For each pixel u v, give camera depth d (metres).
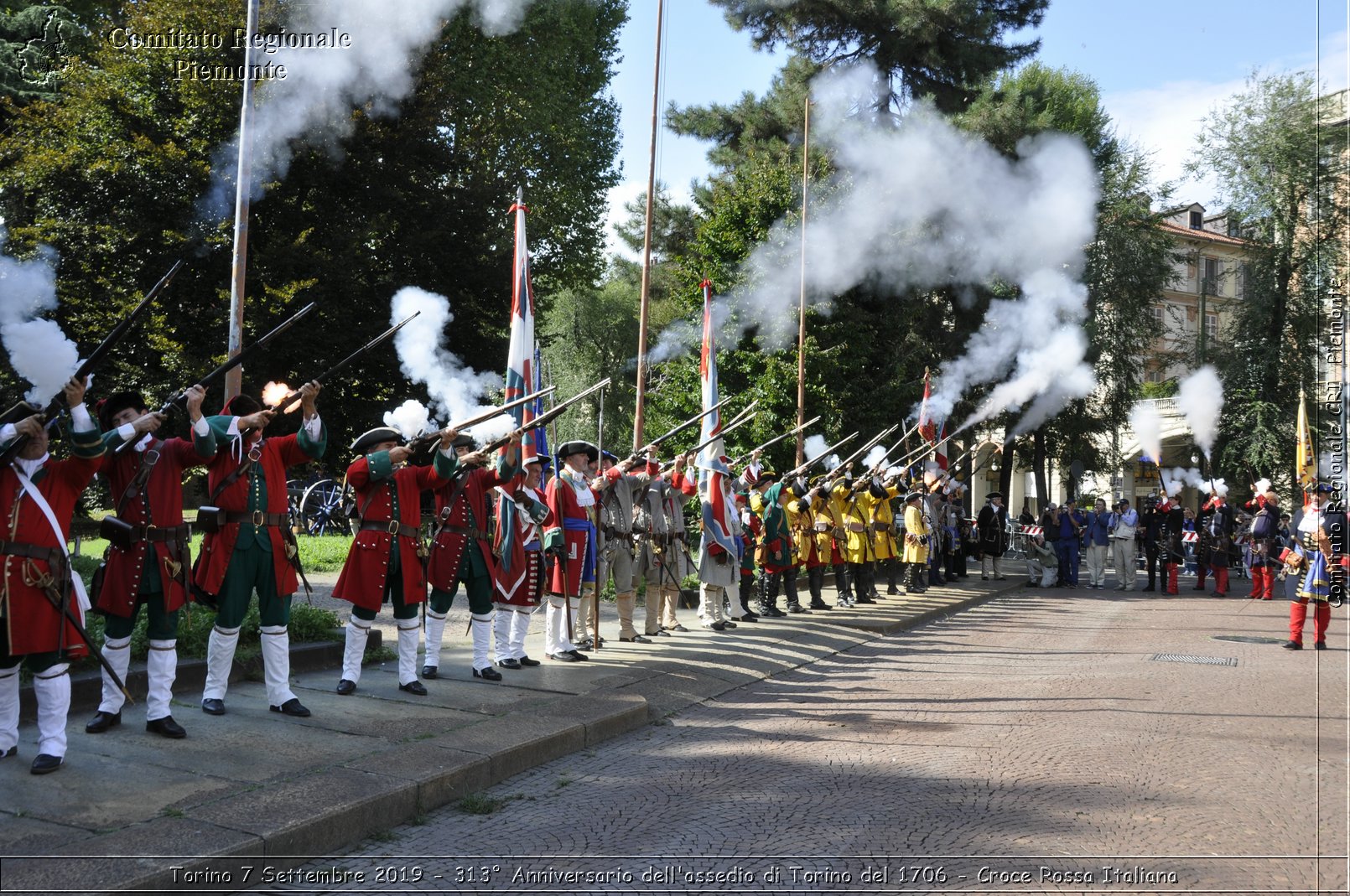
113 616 6.44
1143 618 16.42
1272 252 32.69
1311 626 15.48
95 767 5.73
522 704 7.84
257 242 21.77
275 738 6.49
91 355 5.55
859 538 16.72
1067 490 35.00
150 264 20.95
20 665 5.90
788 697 9.41
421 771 5.93
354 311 22.59
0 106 21.38
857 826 5.67
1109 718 8.52
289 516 7.29
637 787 6.42
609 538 11.21
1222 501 21.92
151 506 6.42
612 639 11.75
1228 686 10.09
